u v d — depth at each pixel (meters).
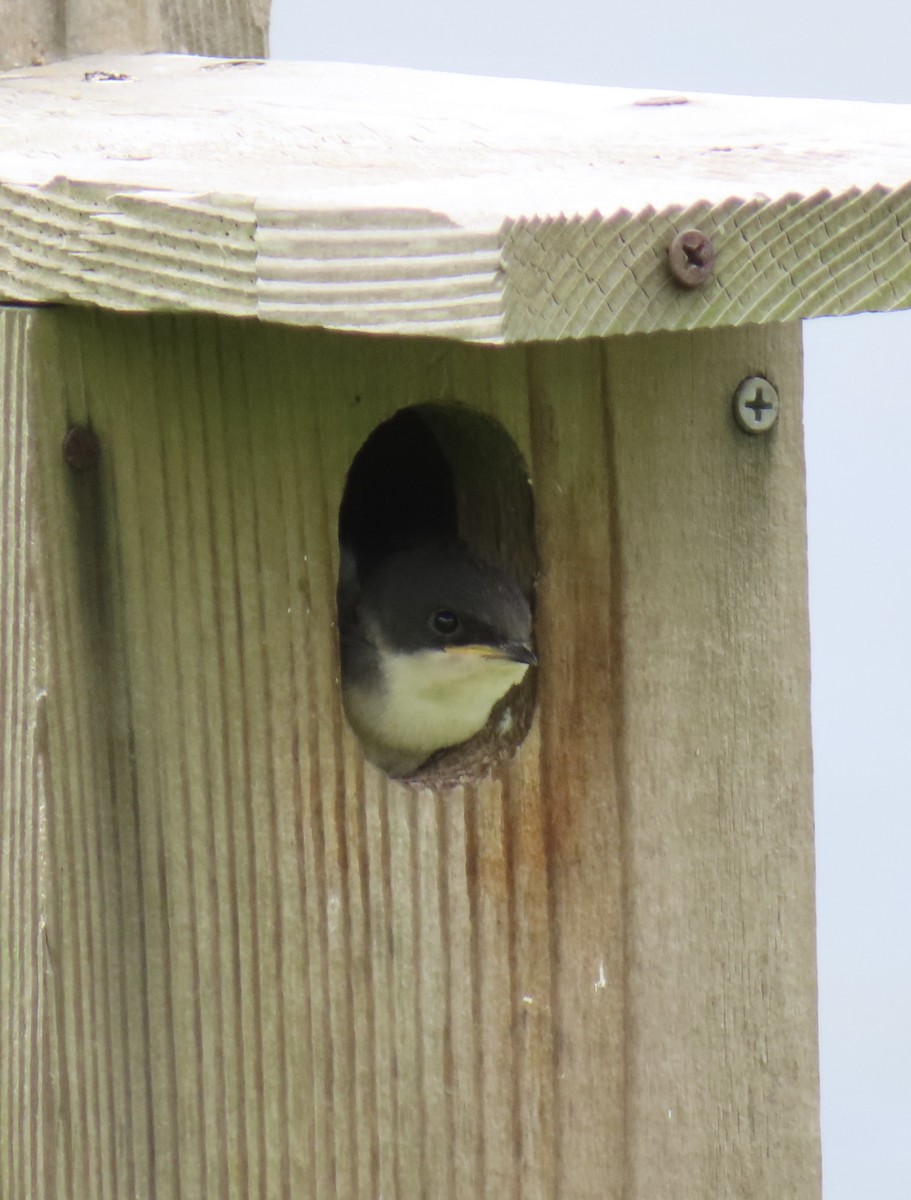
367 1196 1.38
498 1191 1.38
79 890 1.36
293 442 1.36
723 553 1.38
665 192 1.29
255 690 1.36
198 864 1.36
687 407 1.38
